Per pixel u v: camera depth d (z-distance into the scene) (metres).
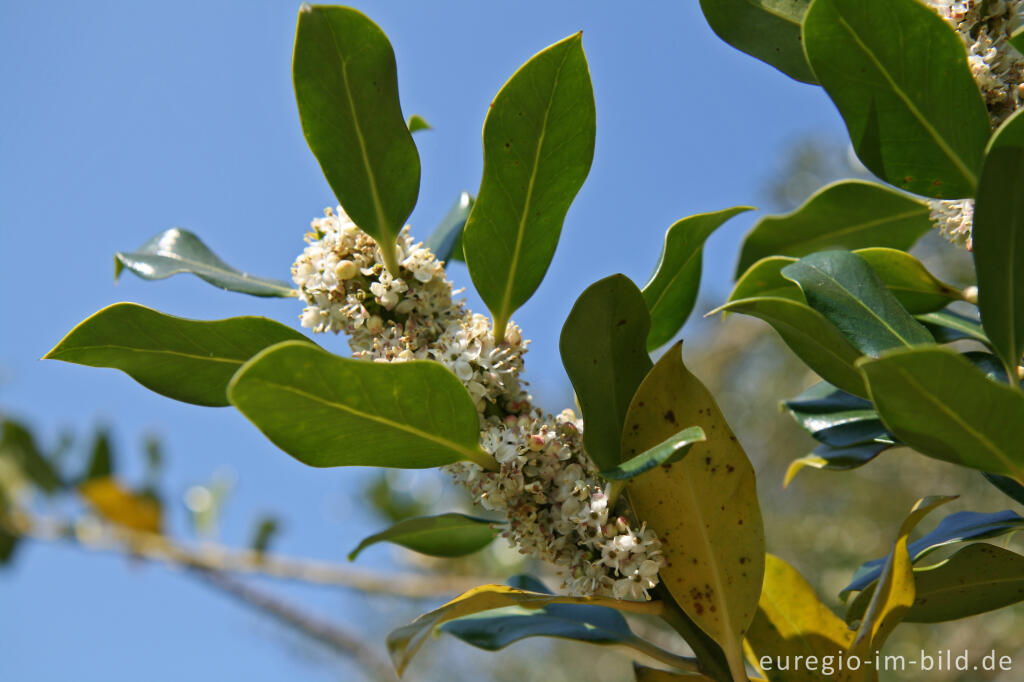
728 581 0.46
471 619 0.50
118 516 0.96
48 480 0.99
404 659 0.43
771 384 1.26
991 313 0.43
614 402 0.46
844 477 1.12
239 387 0.42
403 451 0.45
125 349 0.48
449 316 0.47
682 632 0.47
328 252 0.48
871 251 0.50
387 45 0.47
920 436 0.41
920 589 0.49
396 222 0.47
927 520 1.04
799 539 1.11
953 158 0.47
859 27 0.46
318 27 0.46
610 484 0.45
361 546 0.52
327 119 0.47
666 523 0.46
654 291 0.51
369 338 0.47
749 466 0.46
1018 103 0.47
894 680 0.91
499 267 0.48
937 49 0.46
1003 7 0.47
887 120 0.47
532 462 0.45
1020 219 0.43
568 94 0.47
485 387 0.46
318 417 0.44
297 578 0.95
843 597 0.51
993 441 0.41
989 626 0.94
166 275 0.52
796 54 0.50
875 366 0.40
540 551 0.45
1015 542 0.84
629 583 0.45
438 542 0.54
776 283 0.52
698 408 0.46
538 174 0.47
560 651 1.35
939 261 0.99
